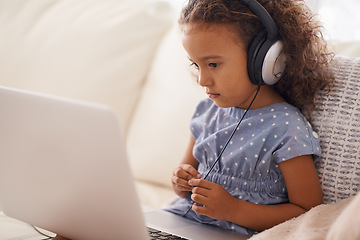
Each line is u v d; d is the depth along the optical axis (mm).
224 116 1119
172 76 1582
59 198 840
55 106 749
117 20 1769
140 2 1807
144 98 1657
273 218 981
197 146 1126
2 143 862
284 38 978
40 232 969
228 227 1043
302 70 1029
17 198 918
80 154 757
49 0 1964
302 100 1069
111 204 776
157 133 1549
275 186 1032
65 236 913
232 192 1059
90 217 823
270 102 1064
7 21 2000
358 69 1079
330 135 1035
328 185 1020
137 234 789
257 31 959
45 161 814
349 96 1048
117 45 1728
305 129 1014
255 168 1038
